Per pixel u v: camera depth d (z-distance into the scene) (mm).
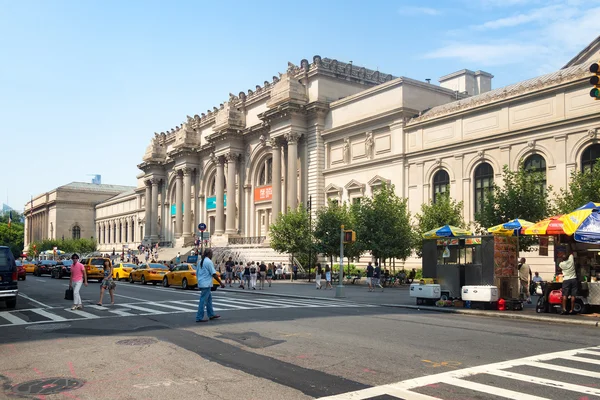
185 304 21891
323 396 7543
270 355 10516
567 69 37844
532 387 7930
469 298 20203
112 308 20203
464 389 7840
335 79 56062
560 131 33875
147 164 93250
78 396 7746
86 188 145500
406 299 25938
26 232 173375
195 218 80188
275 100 57344
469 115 40125
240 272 37469
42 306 21234
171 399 7516
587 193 26922
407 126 45094
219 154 69812
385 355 10445
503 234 20797
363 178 49594
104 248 131750
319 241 44688
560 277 19078
